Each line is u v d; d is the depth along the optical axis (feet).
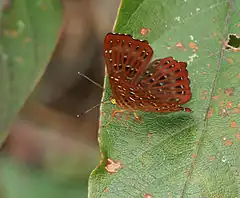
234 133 0.85
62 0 0.86
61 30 0.86
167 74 0.82
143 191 0.85
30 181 1.11
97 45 1.22
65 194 1.12
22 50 0.86
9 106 0.86
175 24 0.87
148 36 0.86
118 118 0.86
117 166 0.85
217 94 0.86
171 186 0.85
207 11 0.87
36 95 1.21
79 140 1.22
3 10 0.86
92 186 0.85
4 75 0.86
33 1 0.86
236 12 0.87
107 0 1.20
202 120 0.86
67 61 1.24
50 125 1.22
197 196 0.84
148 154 0.86
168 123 0.86
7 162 1.12
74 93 1.26
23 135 1.20
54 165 1.19
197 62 0.87
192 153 0.85
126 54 0.81
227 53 0.86
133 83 0.82
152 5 0.86
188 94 0.82
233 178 0.84
